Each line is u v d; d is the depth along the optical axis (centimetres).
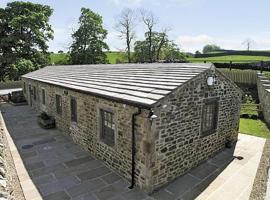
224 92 904
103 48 4041
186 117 721
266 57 3722
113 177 732
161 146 646
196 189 663
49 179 720
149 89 695
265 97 1402
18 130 1257
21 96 2245
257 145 1000
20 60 2995
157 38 4291
